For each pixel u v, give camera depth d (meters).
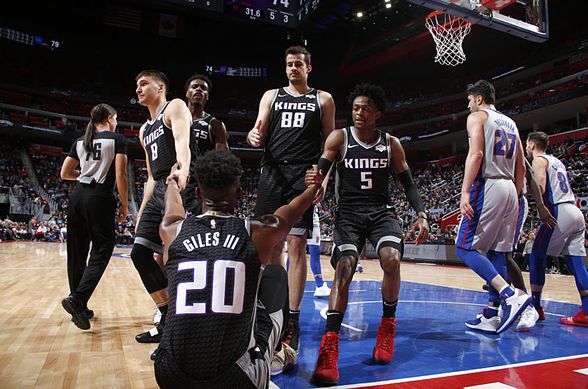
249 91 39.62
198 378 1.54
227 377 1.54
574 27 25.61
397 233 3.07
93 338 3.34
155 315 3.72
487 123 3.88
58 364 2.66
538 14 8.85
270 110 3.35
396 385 2.41
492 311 3.96
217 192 1.76
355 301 5.76
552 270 12.20
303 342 3.44
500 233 3.88
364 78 34.69
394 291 2.96
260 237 1.70
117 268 9.84
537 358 3.03
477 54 29.06
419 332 3.88
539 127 27.67
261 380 1.64
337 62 33.44
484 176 3.85
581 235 4.50
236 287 1.61
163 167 3.18
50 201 28.19
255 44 33.78
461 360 2.96
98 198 3.70
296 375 2.60
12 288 5.99
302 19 21.28
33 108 32.81
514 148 3.95
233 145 36.72
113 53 34.66
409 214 22.81
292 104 3.28
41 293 5.58
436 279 9.42
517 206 3.93
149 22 29.77
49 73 34.62
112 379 2.41
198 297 1.58
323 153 3.20
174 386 1.57
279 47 34.06
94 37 32.81
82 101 34.53
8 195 25.08
